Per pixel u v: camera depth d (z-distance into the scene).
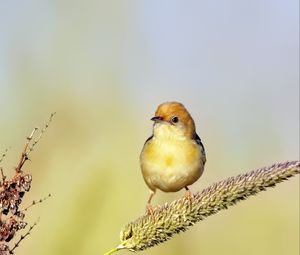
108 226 13.51
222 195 8.23
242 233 15.94
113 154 15.16
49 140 15.44
